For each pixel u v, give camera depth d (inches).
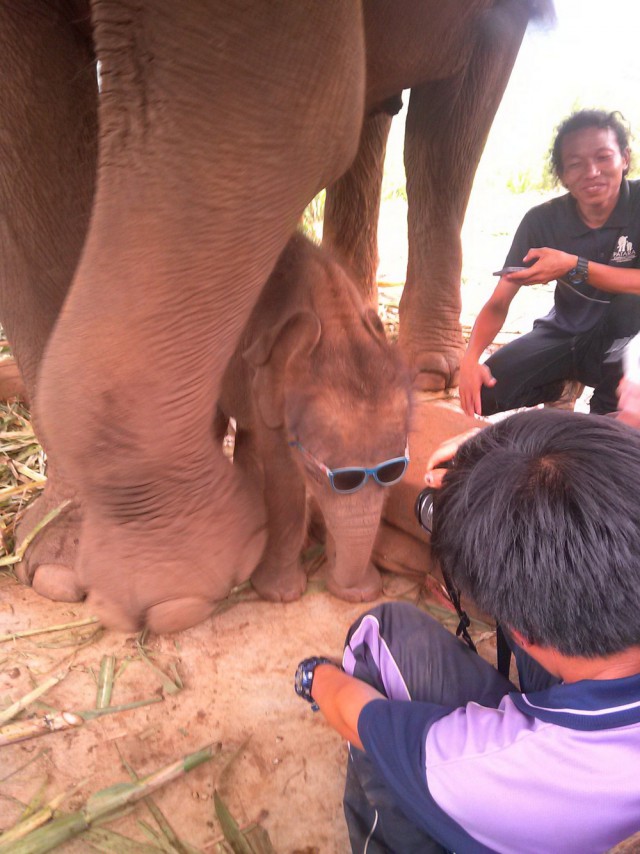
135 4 49.1
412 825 55.2
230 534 74.4
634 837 38.6
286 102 53.1
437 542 45.1
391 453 75.4
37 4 76.2
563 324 116.7
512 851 42.6
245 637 89.7
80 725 75.7
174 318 58.1
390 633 61.0
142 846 63.7
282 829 66.6
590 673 40.6
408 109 152.3
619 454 39.0
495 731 43.1
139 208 53.9
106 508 68.3
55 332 59.6
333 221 162.1
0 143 79.0
